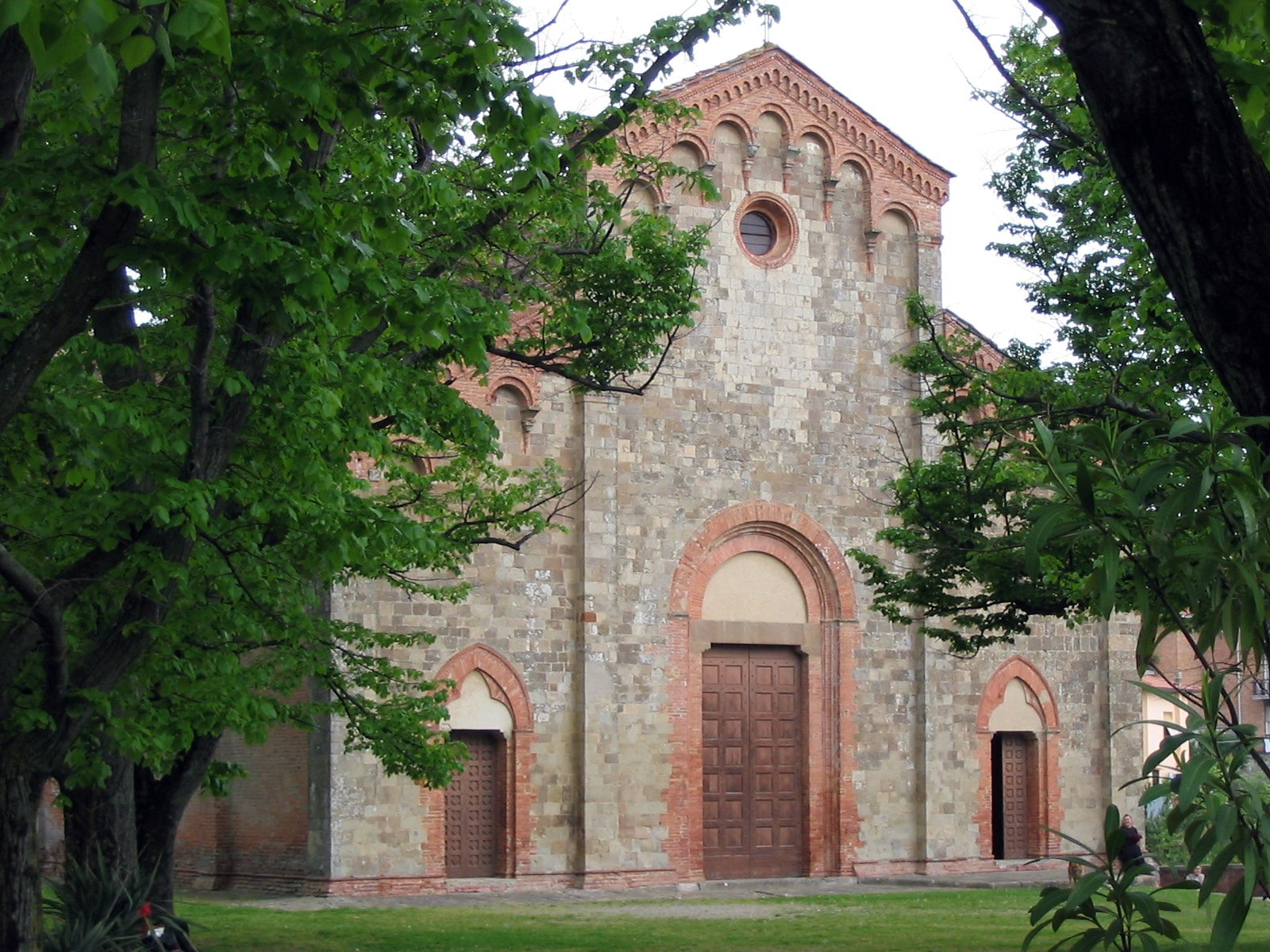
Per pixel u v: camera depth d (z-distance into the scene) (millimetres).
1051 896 7547
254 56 13008
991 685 40000
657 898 33750
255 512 15336
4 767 13484
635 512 36469
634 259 24469
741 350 38094
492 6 17219
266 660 23734
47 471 16516
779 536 38250
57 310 12375
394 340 20234
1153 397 21000
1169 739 7117
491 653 34531
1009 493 27953
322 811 32750
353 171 17281
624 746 35625
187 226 12180
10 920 13367
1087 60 8000
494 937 25484
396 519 16109
